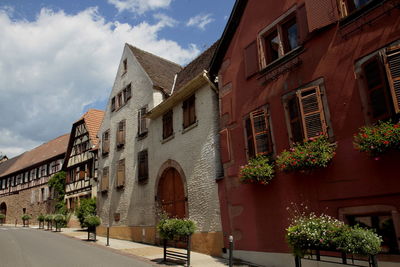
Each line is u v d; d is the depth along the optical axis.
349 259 6.80
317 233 5.82
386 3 6.89
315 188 7.78
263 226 9.09
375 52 6.93
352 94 7.26
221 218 10.75
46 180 33.16
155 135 15.88
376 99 6.79
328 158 7.26
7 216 40.59
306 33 8.54
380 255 6.38
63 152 30.75
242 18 11.02
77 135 28.30
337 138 7.42
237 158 10.32
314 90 8.05
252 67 10.20
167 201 14.48
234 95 10.84
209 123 12.09
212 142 11.78
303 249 6.12
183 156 13.36
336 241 5.53
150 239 15.02
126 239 16.95
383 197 6.45
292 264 8.09
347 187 7.09
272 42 9.90
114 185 19.14
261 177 8.88
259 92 9.82
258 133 9.49
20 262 9.93
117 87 20.70
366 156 6.81
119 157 19.09
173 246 13.48
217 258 10.29
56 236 18.91
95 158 24.39
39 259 10.49
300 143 8.16
